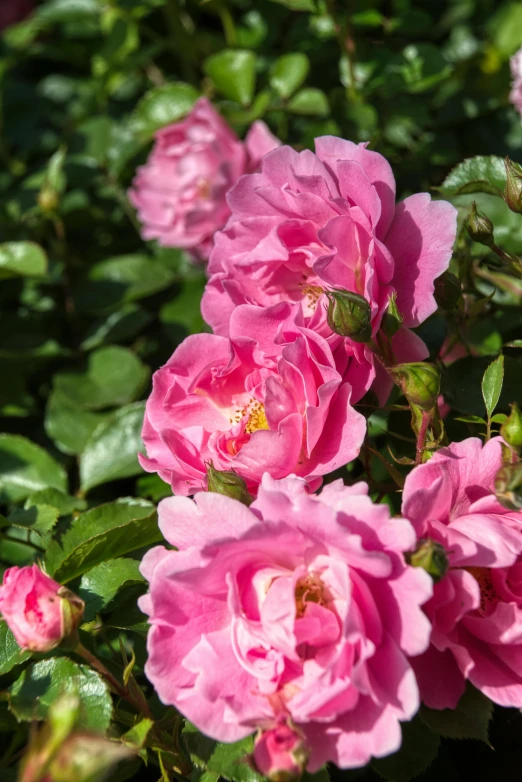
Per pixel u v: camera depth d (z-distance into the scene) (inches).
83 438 20.2
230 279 15.9
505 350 17.6
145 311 22.1
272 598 13.2
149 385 21.2
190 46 24.9
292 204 15.2
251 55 22.3
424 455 14.4
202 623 13.6
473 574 14.1
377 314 14.7
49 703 14.6
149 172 22.9
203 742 14.2
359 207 14.8
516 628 13.3
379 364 15.2
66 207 23.8
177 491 14.9
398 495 16.2
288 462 14.5
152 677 13.4
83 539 16.8
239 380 15.4
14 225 23.7
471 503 14.0
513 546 13.2
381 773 14.5
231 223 16.1
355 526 13.1
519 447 13.7
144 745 14.4
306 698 12.8
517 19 22.8
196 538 13.7
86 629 16.2
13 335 22.0
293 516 13.0
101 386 20.7
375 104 21.8
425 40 24.8
